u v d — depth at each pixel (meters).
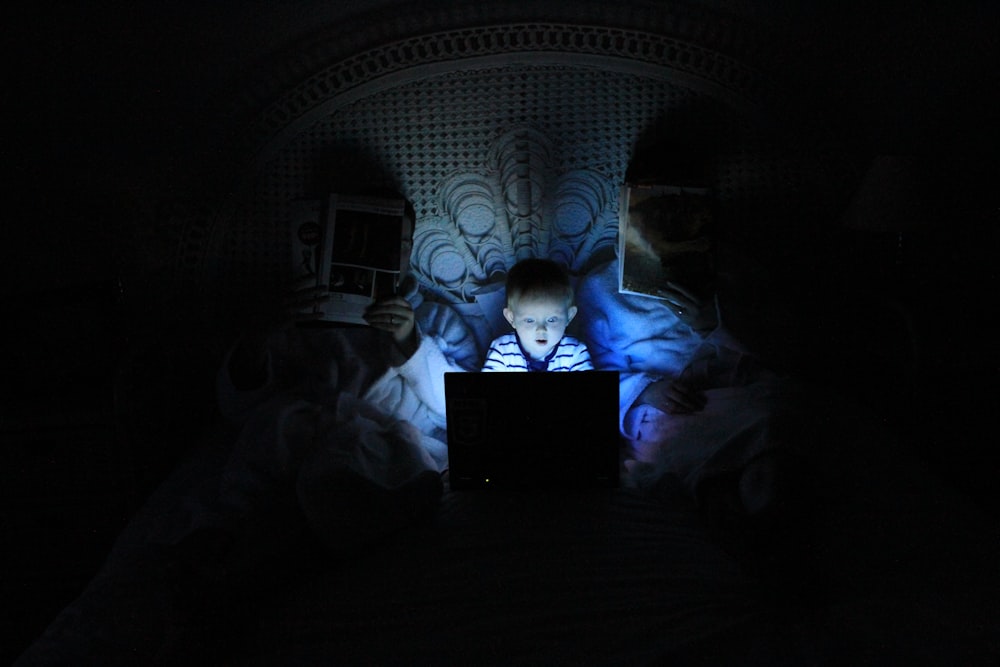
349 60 1.89
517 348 1.88
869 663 1.02
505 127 1.98
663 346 1.92
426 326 1.96
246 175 1.97
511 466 1.56
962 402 1.82
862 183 1.89
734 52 1.93
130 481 1.78
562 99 1.96
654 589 1.22
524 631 1.11
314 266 1.89
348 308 1.82
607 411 1.53
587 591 1.21
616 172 2.03
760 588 1.22
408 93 1.94
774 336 1.83
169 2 1.80
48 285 2.02
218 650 1.12
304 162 1.98
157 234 2.00
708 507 1.42
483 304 2.06
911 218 1.82
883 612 1.13
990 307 2.03
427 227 2.05
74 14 1.78
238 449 1.50
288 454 1.49
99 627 1.17
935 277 2.08
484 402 1.53
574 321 2.01
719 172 2.03
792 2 1.88
